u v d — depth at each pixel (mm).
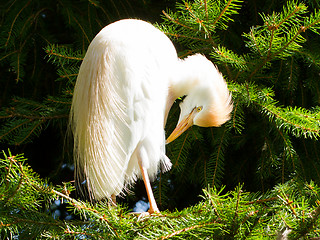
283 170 7109
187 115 7484
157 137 7227
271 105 6652
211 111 7176
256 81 7484
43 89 8742
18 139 7035
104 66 6707
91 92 6680
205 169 7363
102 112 6641
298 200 5707
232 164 8320
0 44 7469
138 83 6867
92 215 5262
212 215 5230
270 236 5254
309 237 5137
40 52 8391
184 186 8414
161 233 5137
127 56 6820
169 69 7438
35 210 5805
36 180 5359
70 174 8617
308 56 7051
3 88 8555
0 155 8633
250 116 8062
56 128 8461
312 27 6480
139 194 9141
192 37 7238
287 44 6578
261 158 7426
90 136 6594
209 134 7770
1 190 5145
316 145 7781
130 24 7238
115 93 6727
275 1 7910
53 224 5574
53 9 8562
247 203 5477
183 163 7359
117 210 5379
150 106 7004
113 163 6766
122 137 6812
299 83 8039
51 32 9117
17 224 5473
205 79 7293
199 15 6750
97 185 6789
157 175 7684
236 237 5168
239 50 8414
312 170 7363
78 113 6836
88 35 7793
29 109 8141
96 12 8164
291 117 6473
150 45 7156
